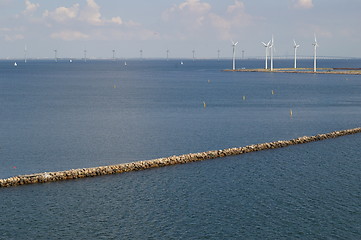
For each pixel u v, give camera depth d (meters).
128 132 116.00
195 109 161.88
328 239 52.59
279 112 154.00
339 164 83.69
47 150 95.69
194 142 104.69
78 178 74.38
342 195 66.06
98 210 61.31
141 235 54.12
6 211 60.97
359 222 56.75
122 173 77.38
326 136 108.38
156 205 62.97
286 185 70.94
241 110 159.12
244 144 103.31
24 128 121.38
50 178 72.81
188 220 57.97
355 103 178.75
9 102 183.38
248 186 70.56
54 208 62.00
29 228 56.09
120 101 188.38
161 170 79.38
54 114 148.62
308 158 88.31
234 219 58.09
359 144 101.50
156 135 112.25
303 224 56.38
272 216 58.78
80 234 54.56
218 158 88.00
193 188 69.81
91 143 102.44
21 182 71.00
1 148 97.25
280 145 98.69
